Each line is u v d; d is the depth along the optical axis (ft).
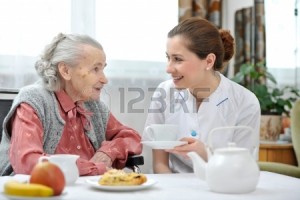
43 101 4.89
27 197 2.71
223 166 3.21
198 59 5.08
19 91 5.24
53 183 2.83
